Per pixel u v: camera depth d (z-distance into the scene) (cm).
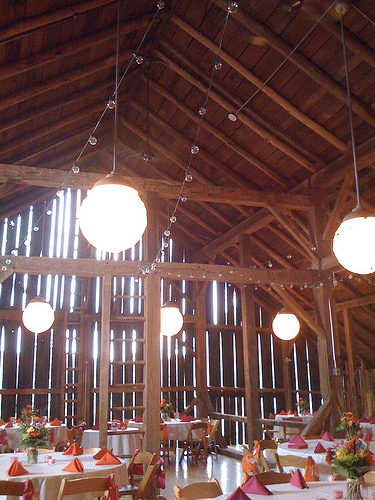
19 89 579
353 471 261
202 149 816
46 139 756
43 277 965
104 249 320
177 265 713
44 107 645
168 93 745
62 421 917
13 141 676
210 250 1012
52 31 533
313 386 1109
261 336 1103
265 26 582
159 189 727
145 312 700
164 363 1019
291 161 768
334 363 718
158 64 718
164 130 824
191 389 1020
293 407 1097
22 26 491
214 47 631
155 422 661
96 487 335
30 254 946
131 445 711
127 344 991
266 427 851
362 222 370
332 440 560
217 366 1060
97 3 529
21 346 927
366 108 607
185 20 630
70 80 614
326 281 750
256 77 638
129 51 665
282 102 652
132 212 317
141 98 790
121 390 880
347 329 962
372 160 648
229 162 823
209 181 873
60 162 860
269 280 738
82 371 948
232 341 1091
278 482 337
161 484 466
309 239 771
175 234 1071
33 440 435
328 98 638
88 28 568
